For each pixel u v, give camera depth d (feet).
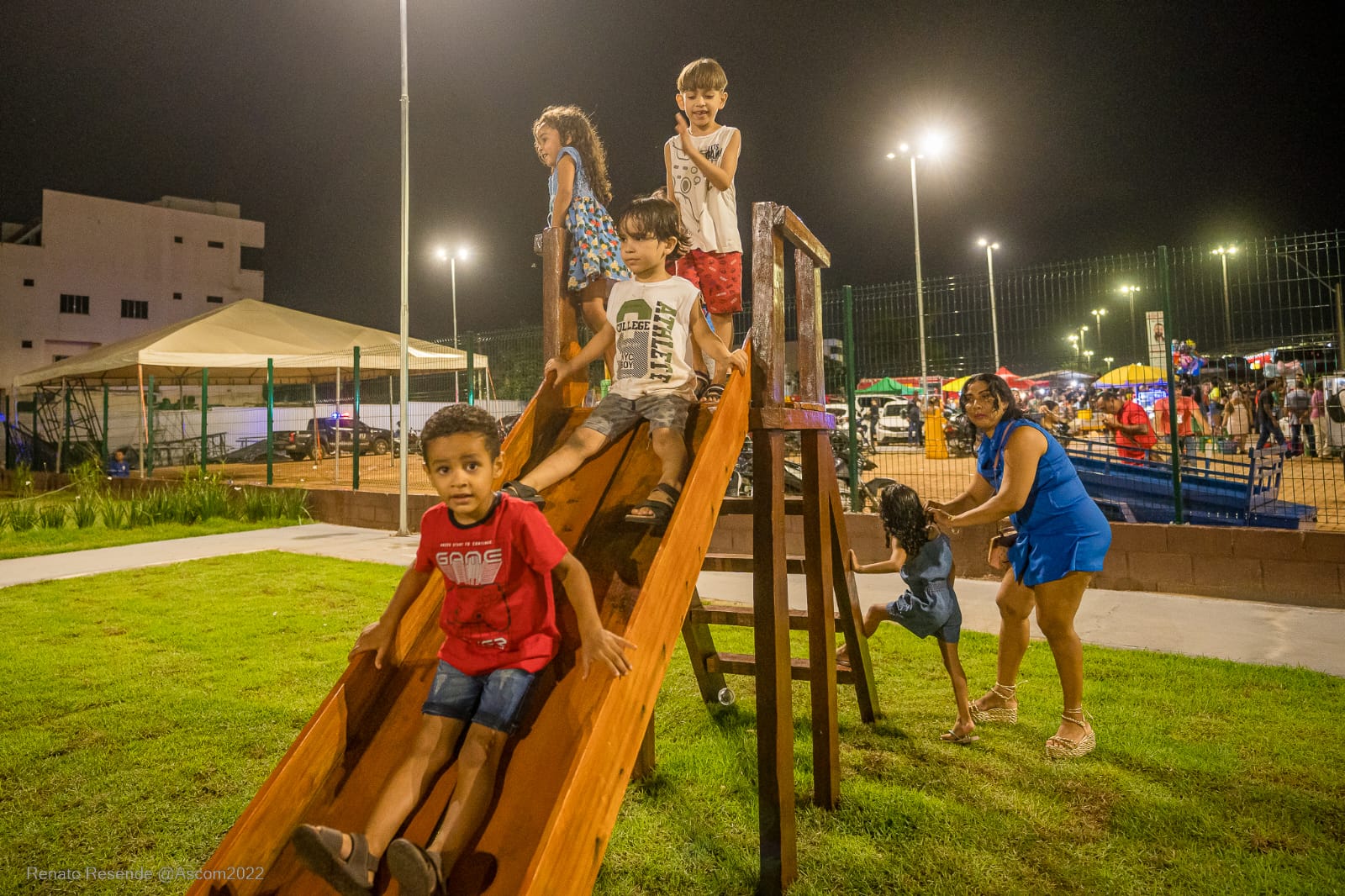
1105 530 12.55
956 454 53.52
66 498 60.54
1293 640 18.52
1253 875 9.20
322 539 38.47
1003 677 14.01
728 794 11.70
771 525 9.72
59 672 17.17
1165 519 27.58
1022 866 9.59
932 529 13.32
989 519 12.83
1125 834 10.21
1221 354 28.63
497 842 6.34
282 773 6.73
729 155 14.24
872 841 10.28
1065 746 12.50
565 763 6.78
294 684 16.37
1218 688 15.26
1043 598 12.60
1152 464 28.53
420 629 8.49
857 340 31.91
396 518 42.32
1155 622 20.47
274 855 6.52
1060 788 11.48
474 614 7.13
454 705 6.98
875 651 18.43
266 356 65.10
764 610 9.62
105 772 12.32
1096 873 9.34
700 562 8.60
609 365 13.15
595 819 6.36
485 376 47.26
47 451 78.33
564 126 13.91
